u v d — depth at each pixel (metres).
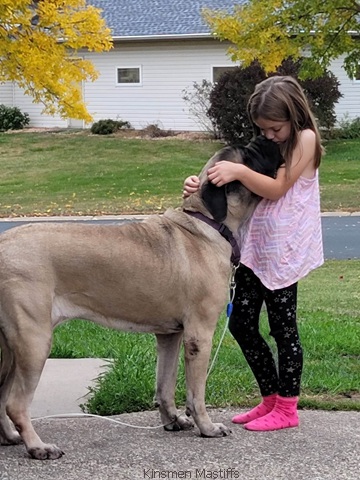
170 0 17.00
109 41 6.29
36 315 2.25
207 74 15.53
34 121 17.53
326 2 8.61
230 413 2.77
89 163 13.64
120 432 2.56
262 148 2.47
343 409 2.78
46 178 12.66
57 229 2.34
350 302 4.80
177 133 15.65
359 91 14.84
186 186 2.52
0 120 17.33
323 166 12.65
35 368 2.26
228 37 9.10
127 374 2.98
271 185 2.43
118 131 16.16
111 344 3.55
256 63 13.11
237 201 2.48
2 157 14.48
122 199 10.69
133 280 2.37
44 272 2.27
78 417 2.72
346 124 14.84
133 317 2.43
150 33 15.71
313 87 13.27
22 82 6.48
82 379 3.10
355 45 9.09
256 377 2.65
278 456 2.33
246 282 2.62
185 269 2.41
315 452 2.36
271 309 2.57
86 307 2.38
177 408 2.82
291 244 2.52
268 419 2.56
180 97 15.80
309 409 2.79
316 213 2.59
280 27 9.01
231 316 2.64
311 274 5.87
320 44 8.89
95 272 2.34
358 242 7.35
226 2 16.41
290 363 2.55
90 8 6.16
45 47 6.04
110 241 2.37
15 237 2.29
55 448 2.32
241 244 2.54
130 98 16.25
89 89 16.55
